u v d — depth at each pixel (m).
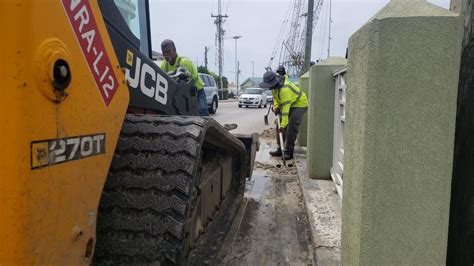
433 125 1.84
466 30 1.90
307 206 4.44
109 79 1.60
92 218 1.49
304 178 5.79
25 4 1.13
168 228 1.82
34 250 1.20
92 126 1.47
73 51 1.34
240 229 4.14
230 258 3.48
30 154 1.16
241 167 4.82
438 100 1.82
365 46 1.96
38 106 1.18
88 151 1.45
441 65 1.81
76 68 1.36
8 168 1.14
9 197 1.14
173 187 1.90
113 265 1.80
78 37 1.38
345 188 2.48
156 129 2.11
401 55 1.83
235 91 71.00
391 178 1.90
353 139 2.23
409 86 1.84
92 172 1.48
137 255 1.79
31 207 1.17
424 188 1.87
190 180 1.95
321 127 5.66
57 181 1.28
